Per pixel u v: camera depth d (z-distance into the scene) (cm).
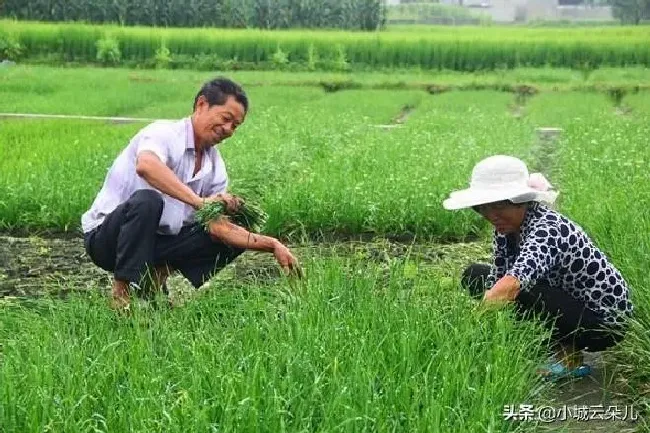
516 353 604
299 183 1165
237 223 748
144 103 2739
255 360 562
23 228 1095
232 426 492
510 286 628
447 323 630
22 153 1505
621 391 658
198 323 652
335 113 2456
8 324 668
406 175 1229
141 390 530
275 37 4675
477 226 1090
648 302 693
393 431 498
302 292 686
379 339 604
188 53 4656
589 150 1571
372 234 1094
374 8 5747
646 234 840
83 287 878
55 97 2808
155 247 729
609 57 4728
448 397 538
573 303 659
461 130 1969
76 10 5341
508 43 4716
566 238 643
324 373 549
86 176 1211
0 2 5272
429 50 4706
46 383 535
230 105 717
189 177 733
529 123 2217
